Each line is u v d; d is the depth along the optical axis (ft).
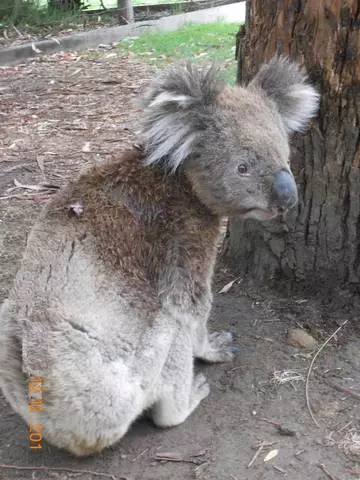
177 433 3.50
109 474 3.30
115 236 3.25
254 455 3.33
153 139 3.30
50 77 9.69
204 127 3.28
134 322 3.20
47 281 3.10
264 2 3.87
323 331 4.04
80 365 3.00
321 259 4.11
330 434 3.41
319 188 3.96
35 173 6.27
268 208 3.25
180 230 3.36
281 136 3.34
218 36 11.19
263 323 4.14
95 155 6.59
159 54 10.45
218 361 3.91
